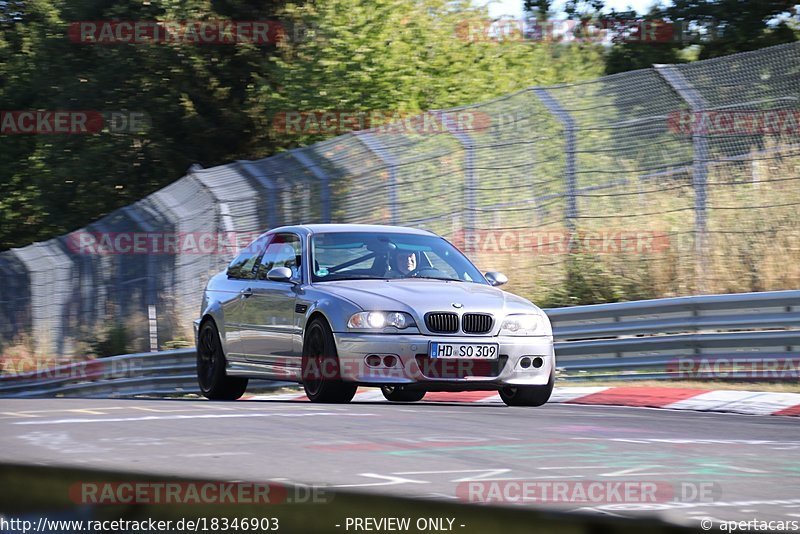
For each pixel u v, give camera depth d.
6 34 103.12
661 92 47.19
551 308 47.41
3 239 100.25
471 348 31.16
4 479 11.01
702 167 45.44
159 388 56.06
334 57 79.69
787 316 38.56
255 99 88.31
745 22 87.50
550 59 90.12
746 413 32.25
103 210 93.75
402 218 51.53
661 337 40.97
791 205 46.06
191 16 88.31
